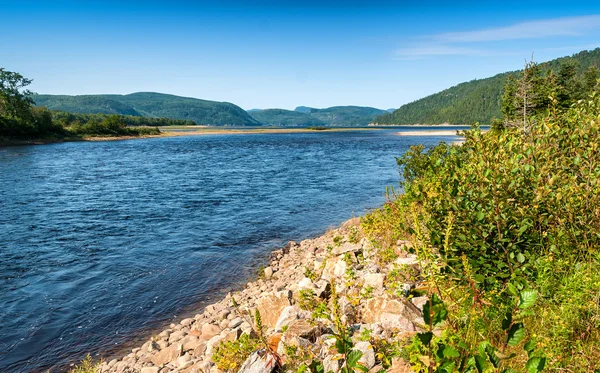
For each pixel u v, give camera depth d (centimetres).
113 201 2228
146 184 2806
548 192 478
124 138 9638
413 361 333
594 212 468
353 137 10550
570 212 475
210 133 13262
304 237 1520
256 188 2611
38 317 925
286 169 3638
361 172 3362
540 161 542
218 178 3081
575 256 480
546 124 587
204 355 673
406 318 507
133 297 1020
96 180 3003
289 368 442
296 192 2450
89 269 1217
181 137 10662
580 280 418
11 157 4897
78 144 7581
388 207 1062
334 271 840
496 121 2609
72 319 915
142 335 842
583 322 386
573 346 364
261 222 1753
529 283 452
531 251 500
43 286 1095
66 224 1741
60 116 15288
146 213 1941
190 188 2631
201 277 1140
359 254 894
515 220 496
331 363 421
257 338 613
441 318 274
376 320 543
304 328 515
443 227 512
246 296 970
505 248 499
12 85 8062
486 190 500
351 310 573
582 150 528
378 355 408
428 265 407
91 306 975
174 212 1956
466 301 420
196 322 867
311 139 9562
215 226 1694
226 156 5050
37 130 8081
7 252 1375
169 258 1303
